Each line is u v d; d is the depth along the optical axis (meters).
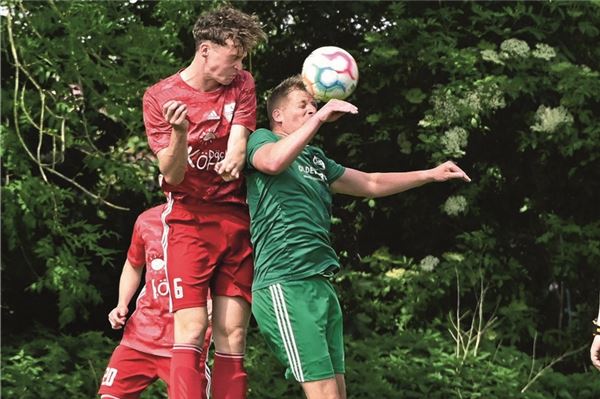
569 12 19.16
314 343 9.23
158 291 11.62
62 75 17.72
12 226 17.70
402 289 20.03
